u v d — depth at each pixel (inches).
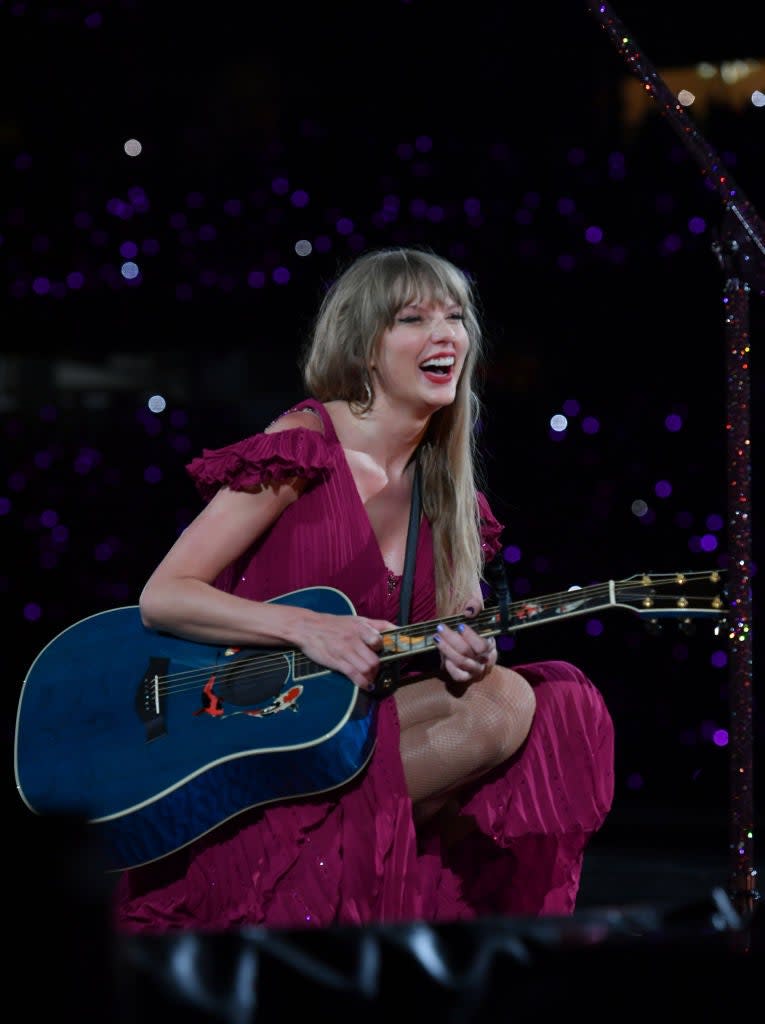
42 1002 75.3
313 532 172.6
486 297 423.5
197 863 161.2
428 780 165.3
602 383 428.8
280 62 418.0
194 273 439.5
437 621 162.1
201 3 412.5
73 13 416.8
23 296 443.2
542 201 411.8
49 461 446.0
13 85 425.7
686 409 424.2
